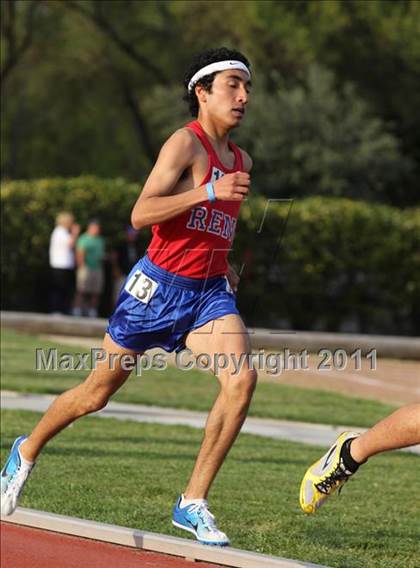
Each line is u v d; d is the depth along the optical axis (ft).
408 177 270.05
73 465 71.36
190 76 50.49
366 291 208.85
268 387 120.06
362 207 208.23
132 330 49.21
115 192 207.10
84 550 50.67
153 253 49.06
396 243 207.72
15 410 95.45
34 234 206.49
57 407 50.42
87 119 329.11
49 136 335.88
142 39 312.09
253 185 257.55
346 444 47.42
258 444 85.46
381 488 68.59
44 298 208.54
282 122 259.60
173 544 49.88
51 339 159.22
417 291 208.85
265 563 47.29
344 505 62.95
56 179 208.33
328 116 262.06
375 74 279.90
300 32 275.80
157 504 60.75
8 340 148.56
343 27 273.54
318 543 53.57
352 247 207.10
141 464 72.59
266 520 58.03
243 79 49.75
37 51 316.81
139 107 319.68
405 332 211.41
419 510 62.28
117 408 101.71
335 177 256.93
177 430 89.92
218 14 295.89
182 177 48.96
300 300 204.95
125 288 49.60
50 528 53.88
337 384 128.98
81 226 206.49
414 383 132.67
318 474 48.37
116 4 308.19
